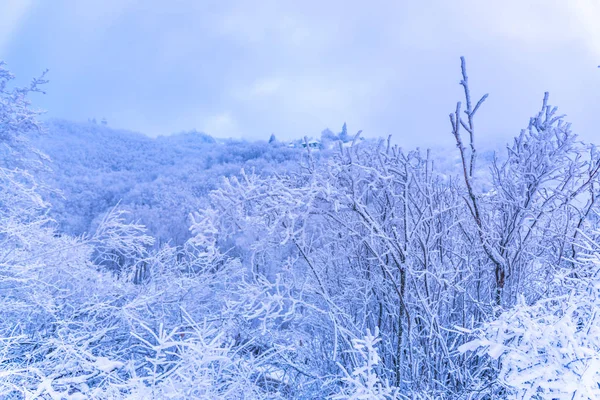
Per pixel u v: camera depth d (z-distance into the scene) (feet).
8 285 9.80
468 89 7.32
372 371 7.80
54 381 5.76
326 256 10.50
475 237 8.55
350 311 9.87
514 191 7.86
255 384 8.09
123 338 10.68
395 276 8.92
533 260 9.21
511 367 5.02
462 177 9.61
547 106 8.00
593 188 8.03
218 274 12.62
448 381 8.37
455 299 9.04
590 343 4.89
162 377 6.56
